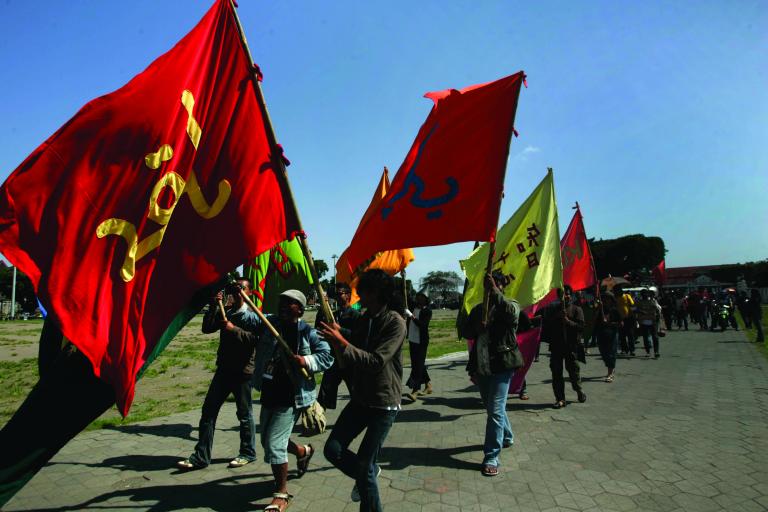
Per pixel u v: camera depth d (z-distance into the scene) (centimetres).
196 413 762
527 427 638
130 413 774
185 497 437
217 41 391
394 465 505
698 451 528
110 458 543
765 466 480
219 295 507
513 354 500
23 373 1266
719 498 411
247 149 387
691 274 9206
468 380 1029
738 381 927
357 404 358
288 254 669
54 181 326
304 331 427
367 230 492
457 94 499
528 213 800
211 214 374
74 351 341
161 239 351
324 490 448
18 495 443
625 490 430
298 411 423
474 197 478
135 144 349
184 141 367
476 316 534
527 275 774
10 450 315
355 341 373
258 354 432
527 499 417
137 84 354
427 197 486
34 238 315
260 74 388
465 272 808
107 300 327
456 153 488
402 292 843
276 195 388
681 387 884
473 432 627
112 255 334
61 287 316
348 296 759
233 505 419
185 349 1859
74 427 329
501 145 479
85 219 330
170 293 359
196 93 378
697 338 1828
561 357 752
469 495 427
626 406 741
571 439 582
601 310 962
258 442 604
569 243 1098
